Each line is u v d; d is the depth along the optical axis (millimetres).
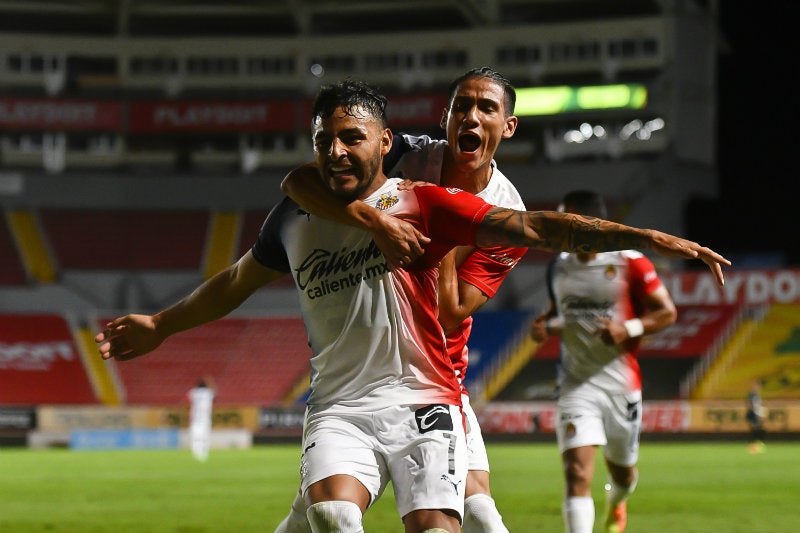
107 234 53562
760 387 42250
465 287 6477
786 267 54250
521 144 54125
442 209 5441
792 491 18484
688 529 12883
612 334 9453
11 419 40438
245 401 45906
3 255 51719
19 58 56406
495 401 43688
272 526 13820
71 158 55562
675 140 51750
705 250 4922
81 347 48438
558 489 19125
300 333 49875
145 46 56094
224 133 55094
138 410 41125
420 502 5301
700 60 52875
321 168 5398
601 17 55969
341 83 5441
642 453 31594
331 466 5324
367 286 5461
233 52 56375
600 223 5090
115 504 17125
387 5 55188
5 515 15375
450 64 55719
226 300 5988
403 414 5441
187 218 54594
